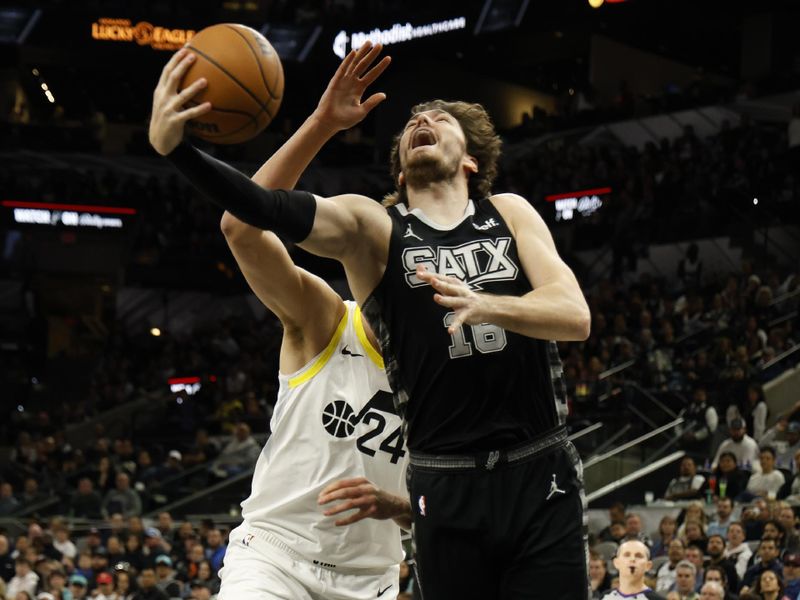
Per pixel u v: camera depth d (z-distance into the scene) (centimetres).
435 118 320
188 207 2881
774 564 944
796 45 2689
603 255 2259
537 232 305
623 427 1484
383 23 2955
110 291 2917
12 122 3112
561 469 299
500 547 293
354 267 304
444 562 297
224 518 1589
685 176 2250
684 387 1535
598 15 2697
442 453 296
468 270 298
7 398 2525
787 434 1320
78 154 3034
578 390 1580
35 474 1825
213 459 1741
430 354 295
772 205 2053
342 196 303
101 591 1252
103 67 3155
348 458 405
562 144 2736
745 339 1614
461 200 313
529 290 299
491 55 3052
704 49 3005
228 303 2739
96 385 2373
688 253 2045
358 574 419
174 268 2766
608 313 1936
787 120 2430
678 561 985
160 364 2406
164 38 2992
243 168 2959
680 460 1365
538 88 3269
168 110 276
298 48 2983
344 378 405
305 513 411
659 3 2653
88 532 1537
